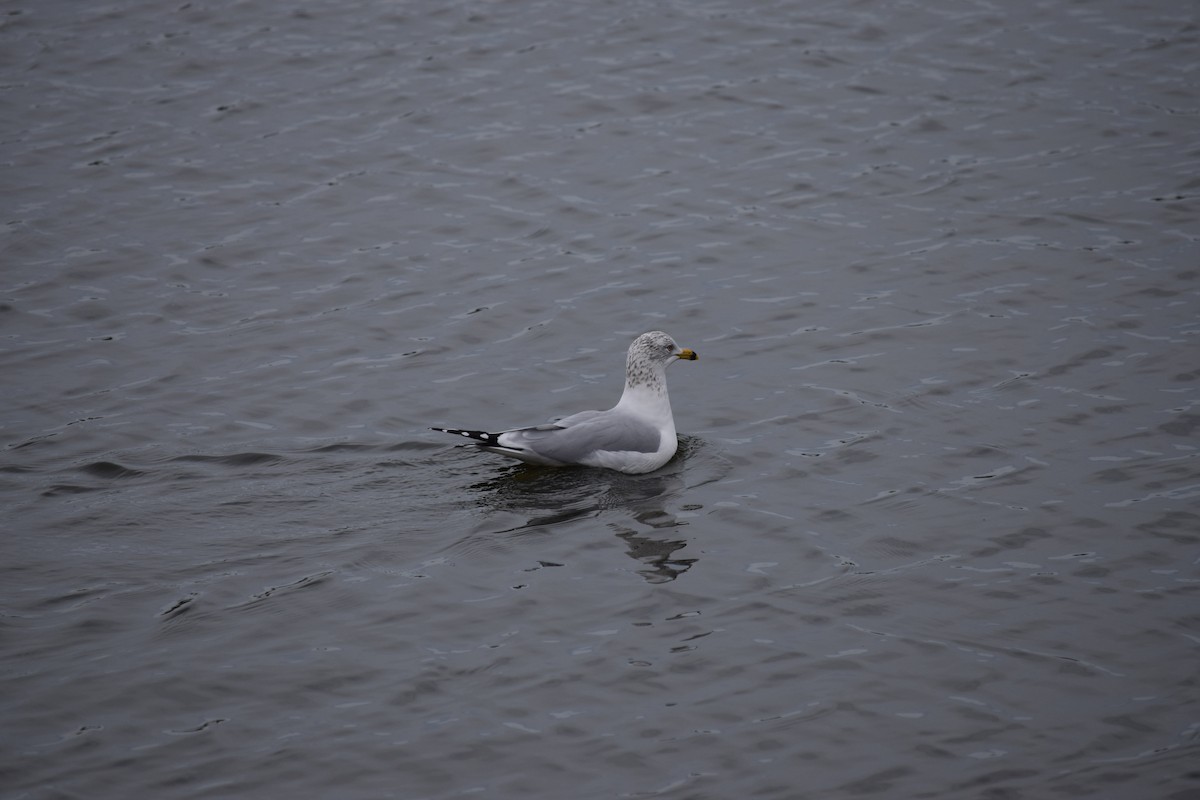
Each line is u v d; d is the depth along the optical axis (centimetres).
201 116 2542
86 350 1891
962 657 1270
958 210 2195
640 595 1368
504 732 1188
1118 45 2694
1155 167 2277
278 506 1523
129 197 2295
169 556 1428
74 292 2036
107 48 2786
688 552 1439
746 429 1688
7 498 1534
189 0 2975
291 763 1152
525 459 1579
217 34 2845
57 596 1359
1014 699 1215
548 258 2119
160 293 2039
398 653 1288
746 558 1428
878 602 1352
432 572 1405
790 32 2800
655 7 2927
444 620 1334
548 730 1189
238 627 1319
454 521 1493
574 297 2014
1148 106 2467
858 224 2173
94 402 1762
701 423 1708
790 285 2020
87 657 1274
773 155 2386
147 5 2961
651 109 2542
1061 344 1825
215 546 1446
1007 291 1969
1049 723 1185
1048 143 2372
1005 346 1831
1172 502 1488
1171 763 1134
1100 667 1251
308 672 1262
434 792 1123
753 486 1562
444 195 2302
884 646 1289
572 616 1338
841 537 1460
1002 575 1388
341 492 1552
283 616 1336
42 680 1241
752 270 2066
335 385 1802
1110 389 1717
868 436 1652
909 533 1462
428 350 1889
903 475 1570
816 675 1252
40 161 2394
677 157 2392
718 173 2341
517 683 1248
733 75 2645
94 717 1199
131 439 1672
